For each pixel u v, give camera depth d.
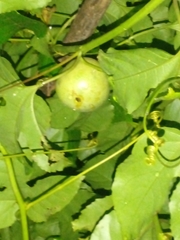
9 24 0.33
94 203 0.35
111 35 0.33
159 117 0.36
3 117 0.34
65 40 0.36
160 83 0.33
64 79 0.33
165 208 0.37
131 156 0.33
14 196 0.36
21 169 0.36
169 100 0.37
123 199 0.32
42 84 0.34
